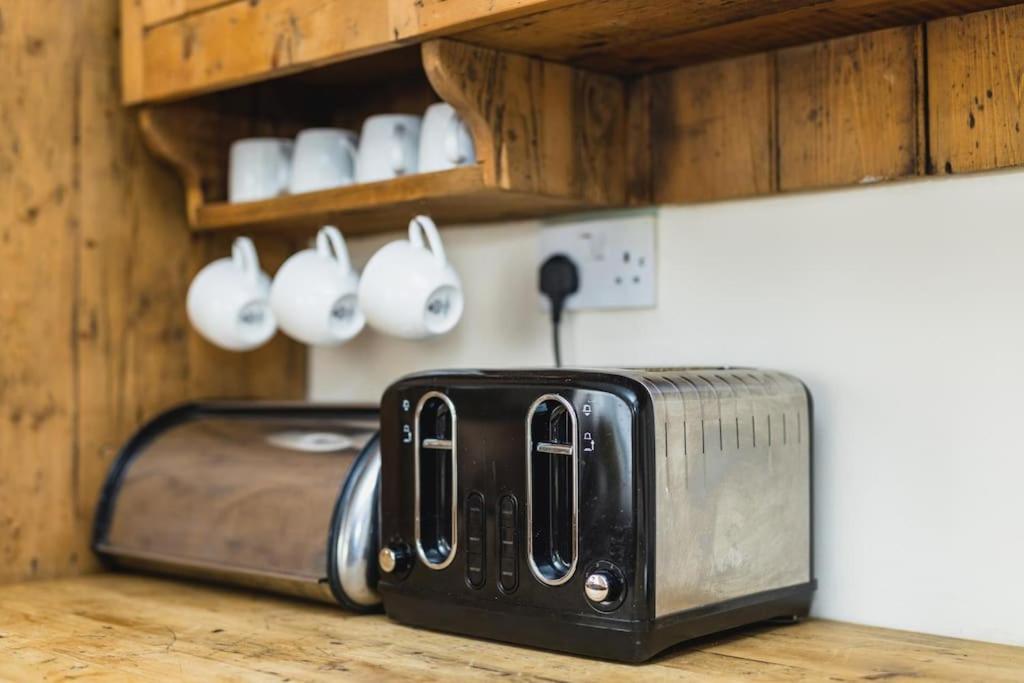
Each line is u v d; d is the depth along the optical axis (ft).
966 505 3.73
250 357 5.45
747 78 4.17
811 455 3.92
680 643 3.59
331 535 4.01
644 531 3.30
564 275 4.66
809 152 4.02
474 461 3.66
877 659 3.42
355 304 4.65
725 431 3.57
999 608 3.66
